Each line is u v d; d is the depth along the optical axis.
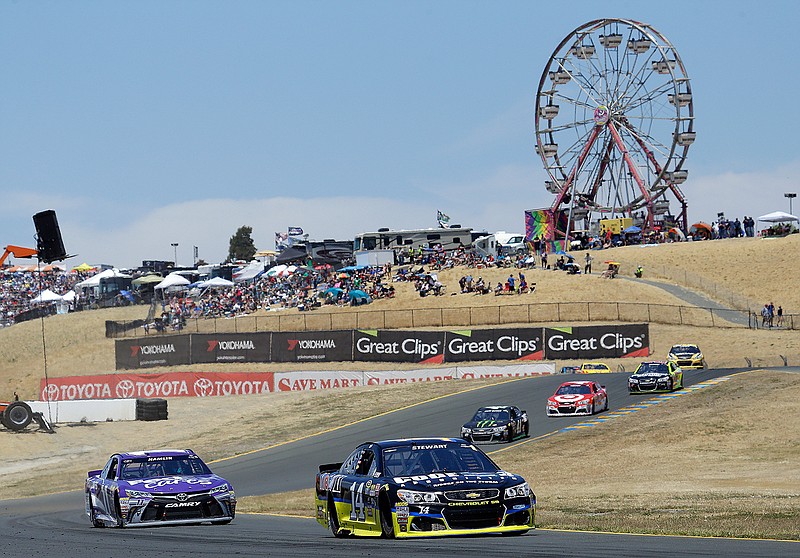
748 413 109.31
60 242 71.38
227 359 196.62
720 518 47.94
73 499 89.62
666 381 130.75
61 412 150.50
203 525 52.22
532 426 115.62
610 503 60.94
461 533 36.50
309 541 39.94
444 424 122.06
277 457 112.56
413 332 186.00
